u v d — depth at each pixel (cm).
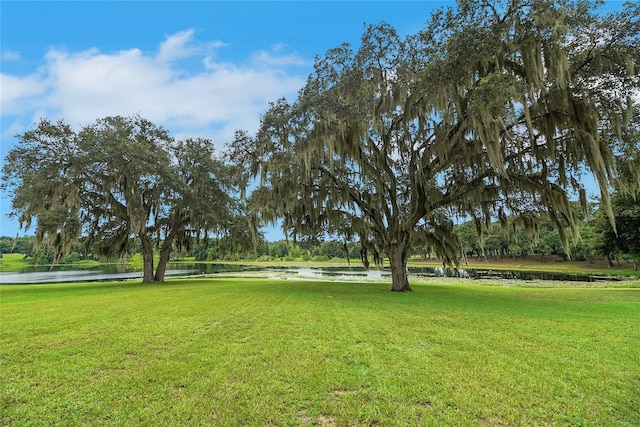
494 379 379
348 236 1563
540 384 367
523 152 1169
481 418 302
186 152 1984
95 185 1770
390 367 413
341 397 338
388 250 1413
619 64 937
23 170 1580
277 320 687
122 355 462
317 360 438
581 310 847
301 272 3778
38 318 723
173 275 3284
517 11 952
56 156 1644
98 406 321
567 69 879
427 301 1015
